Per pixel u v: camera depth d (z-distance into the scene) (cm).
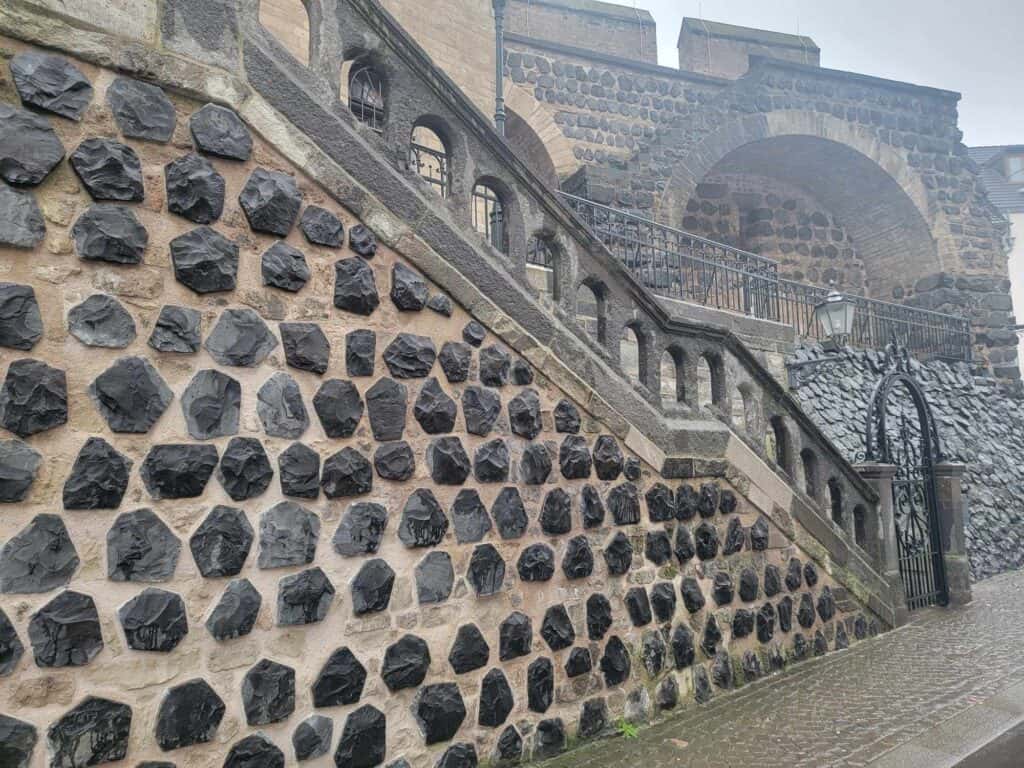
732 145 1445
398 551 328
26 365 239
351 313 328
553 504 400
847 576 624
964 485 1109
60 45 258
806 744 395
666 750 385
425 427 347
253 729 274
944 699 471
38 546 234
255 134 308
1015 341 1689
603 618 416
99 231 259
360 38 354
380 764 308
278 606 286
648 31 1752
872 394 800
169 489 264
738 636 505
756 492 542
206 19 298
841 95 1588
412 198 361
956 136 1714
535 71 1480
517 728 362
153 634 253
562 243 441
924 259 1712
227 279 289
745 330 900
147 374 264
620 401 453
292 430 301
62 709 233
